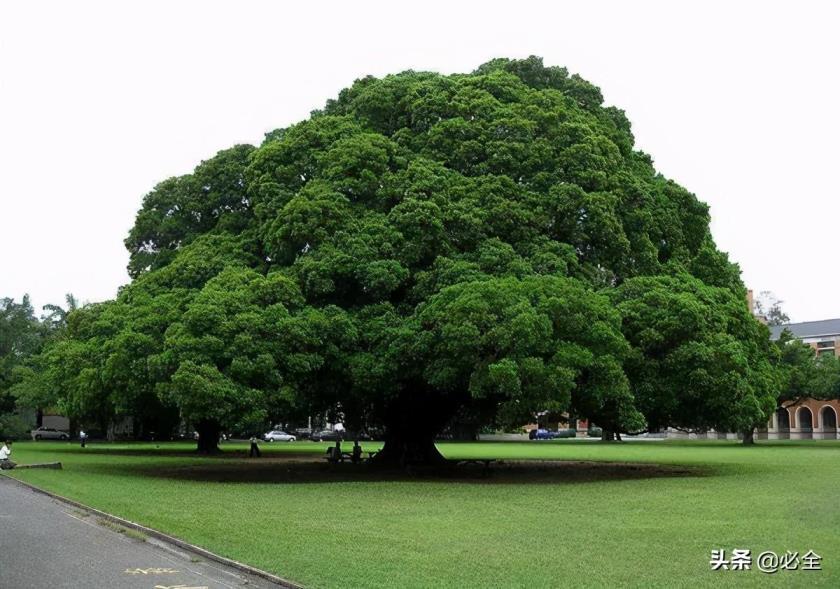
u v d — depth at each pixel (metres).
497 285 23.86
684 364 25.70
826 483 23.86
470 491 21.56
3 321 62.31
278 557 11.30
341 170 28.23
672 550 11.99
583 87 34.25
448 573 10.20
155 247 35.25
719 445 65.50
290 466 33.47
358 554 11.55
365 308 26.31
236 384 23.28
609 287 28.03
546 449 56.75
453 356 23.70
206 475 28.08
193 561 11.42
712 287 30.09
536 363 22.30
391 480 25.97
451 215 26.97
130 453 45.16
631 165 33.66
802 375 63.62
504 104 30.92
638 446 63.94
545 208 27.89
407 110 31.55
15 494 21.58
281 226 27.41
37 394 55.12
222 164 34.34
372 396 26.95
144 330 26.52
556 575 10.12
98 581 9.93
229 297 24.95
